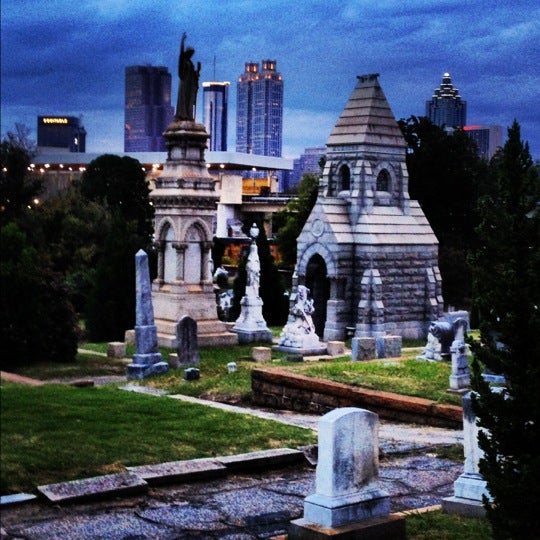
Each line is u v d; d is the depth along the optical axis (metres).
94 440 19.84
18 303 41.91
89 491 16.31
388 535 13.59
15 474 17.03
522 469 11.86
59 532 14.60
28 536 14.38
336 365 32.78
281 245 101.81
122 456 18.78
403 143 63.62
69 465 17.86
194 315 54.19
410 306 63.19
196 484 17.84
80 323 68.06
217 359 45.59
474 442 15.55
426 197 82.69
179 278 54.34
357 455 13.68
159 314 55.00
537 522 11.97
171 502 16.53
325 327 61.75
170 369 39.94
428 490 18.08
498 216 12.36
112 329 58.41
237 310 68.56
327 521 13.32
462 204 82.25
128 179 109.19
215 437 21.09
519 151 12.37
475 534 14.02
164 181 54.97
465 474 15.65
